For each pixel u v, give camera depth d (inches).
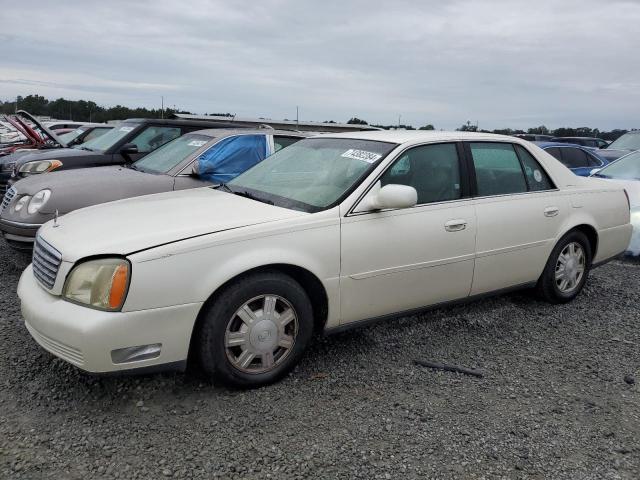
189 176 249.6
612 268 258.4
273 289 131.3
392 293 151.6
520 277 182.9
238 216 136.4
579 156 475.5
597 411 128.3
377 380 140.0
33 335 127.0
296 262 132.8
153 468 102.6
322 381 138.4
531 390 137.4
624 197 216.5
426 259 155.4
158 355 120.0
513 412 126.7
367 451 109.9
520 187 183.0
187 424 117.0
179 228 127.4
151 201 156.3
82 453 106.2
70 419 117.3
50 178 230.4
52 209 210.4
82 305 117.5
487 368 148.8
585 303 203.9
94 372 115.6
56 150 336.8
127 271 115.8
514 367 150.0
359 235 142.9
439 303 165.3
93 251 119.2
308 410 124.5
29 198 215.2
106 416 119.0
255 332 130.6
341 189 148.3
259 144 276.2
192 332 124.1
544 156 194.7
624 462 109.6
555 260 192.2
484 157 175.8
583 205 198.2
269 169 176.7
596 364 153.4
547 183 192.1
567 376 145.6
